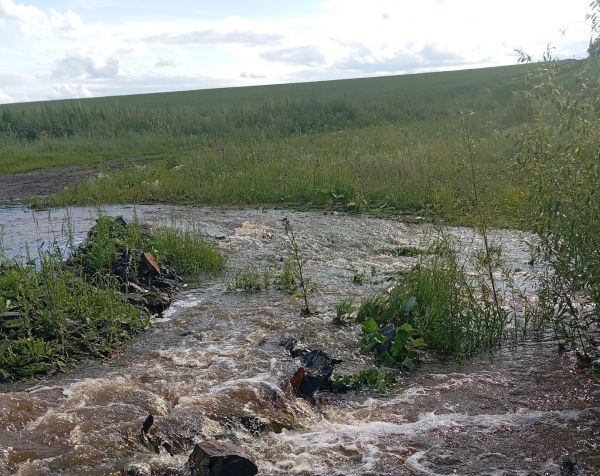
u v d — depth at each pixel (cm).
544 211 618
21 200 1667
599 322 648
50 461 460
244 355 657
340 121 3456
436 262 824
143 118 3503
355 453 484
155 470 459
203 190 1612
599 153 586
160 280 902
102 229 1001
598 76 603
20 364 634
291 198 1519
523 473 451
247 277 909
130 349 691
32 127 3406
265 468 464
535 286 810
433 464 465
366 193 1471
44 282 776
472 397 568
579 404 546
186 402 552
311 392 586
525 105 2000
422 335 690
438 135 2161
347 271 966
